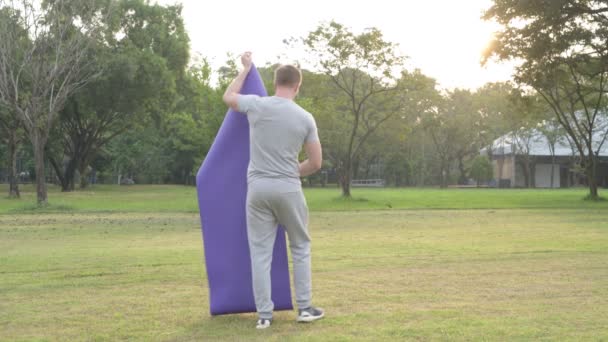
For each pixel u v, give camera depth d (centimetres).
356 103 3291
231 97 417
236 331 382
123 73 3397
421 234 1127
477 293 508
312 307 418
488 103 6372
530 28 2367
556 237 1045
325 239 1023
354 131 2902
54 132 4250
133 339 364
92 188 5156
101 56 3114
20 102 2431
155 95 3775
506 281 569
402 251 828
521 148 6469
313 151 407
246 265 430
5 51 2227
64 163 6838
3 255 808
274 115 398
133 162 6450
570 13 2361
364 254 792
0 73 2227
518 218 1633
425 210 2089
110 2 2428
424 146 6856
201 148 2491
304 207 409
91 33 2373
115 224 1452
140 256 789
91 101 3675
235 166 435
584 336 356
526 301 470
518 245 905
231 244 431
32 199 3002
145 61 3597
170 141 6462
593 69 2711
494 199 2956
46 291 533
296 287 413
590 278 585
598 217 1664
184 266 690
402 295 500
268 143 397
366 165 7400
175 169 6988
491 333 365
